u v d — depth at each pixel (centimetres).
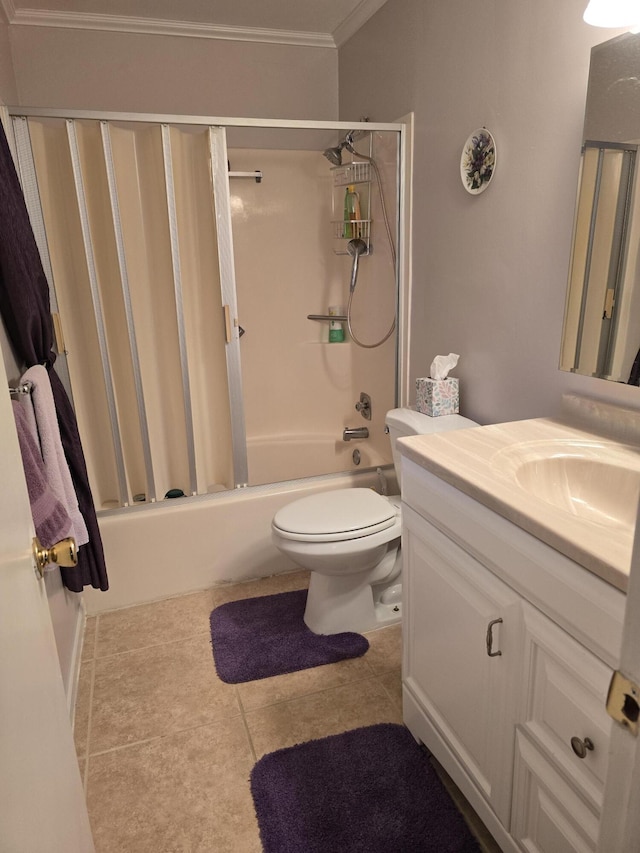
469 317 208
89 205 208
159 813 148
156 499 239
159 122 203
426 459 136
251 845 139
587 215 150
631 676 46
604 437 147
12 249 151
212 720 177
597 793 96
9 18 250
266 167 303
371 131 253
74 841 91
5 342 158
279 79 293
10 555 73
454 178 207
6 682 65
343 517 199
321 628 213
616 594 88
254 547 249
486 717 127
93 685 193
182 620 226
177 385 233
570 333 160
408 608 159
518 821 120
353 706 180
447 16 200
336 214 314
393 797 148
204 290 228
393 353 266
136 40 271
